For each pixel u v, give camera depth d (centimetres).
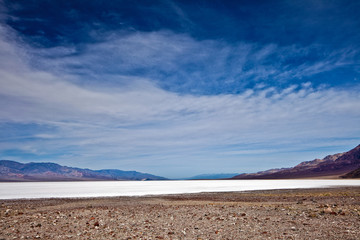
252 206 2350
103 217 1788
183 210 2153
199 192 5116
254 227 1356
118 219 1692
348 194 3709
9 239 1143
